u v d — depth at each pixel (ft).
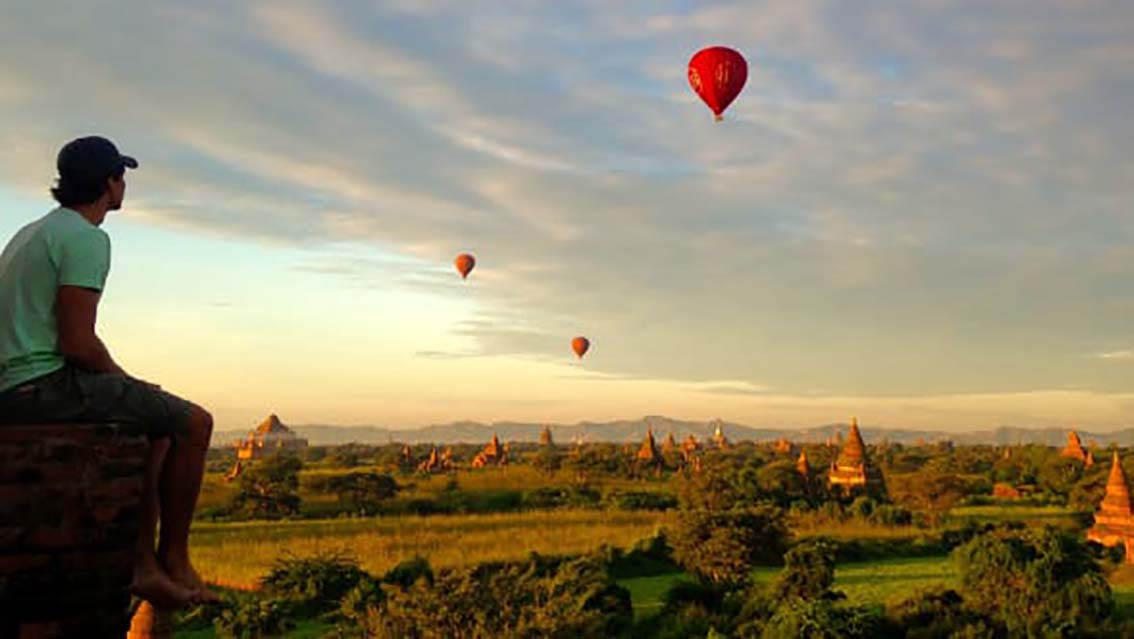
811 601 92.53
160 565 12.34
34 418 11.16
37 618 10.61
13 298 11.38
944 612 95.14
